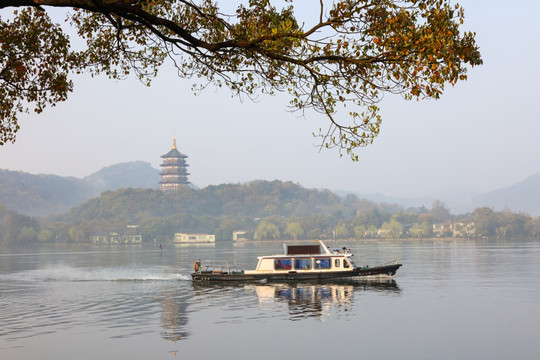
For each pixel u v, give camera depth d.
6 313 39.25
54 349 27.02
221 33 15.20
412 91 13.11
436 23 12.57
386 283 54.75
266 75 14.77
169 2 15.75
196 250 197.50
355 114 13.88
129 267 93.88
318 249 56.91
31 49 17.16
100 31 17.14
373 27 12.81
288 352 25.86
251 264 98.69
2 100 17.66
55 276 74.12
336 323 33.06
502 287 52.28
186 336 29.69
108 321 35.16
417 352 25.69
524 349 26.20
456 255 123.38
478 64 12.98
